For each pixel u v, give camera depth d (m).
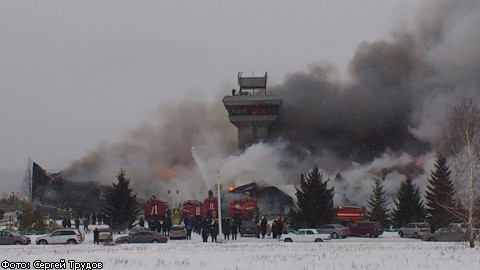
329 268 20.30
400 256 25.27
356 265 21.22
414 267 20.61
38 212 57.66
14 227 60.59
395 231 56.97
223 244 37.72
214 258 24.39
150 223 54.44
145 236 41.88
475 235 34.47
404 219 59.91
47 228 56.06
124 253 27.55
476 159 35.12
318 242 41.00
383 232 53.56
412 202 60.28
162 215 66.19
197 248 32.53
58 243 42.38
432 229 47.75
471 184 33.53
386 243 38.81
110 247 34.50
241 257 24.98
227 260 23.45
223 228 46.41
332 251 29.11
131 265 21.14
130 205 56.75
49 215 92.50
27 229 55.50
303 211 53.56
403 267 20.61
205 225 42.53
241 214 62.12
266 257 24.97
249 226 50.38
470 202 32.81
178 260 23.28
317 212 53.16
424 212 59.78
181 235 47.19
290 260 23.41
